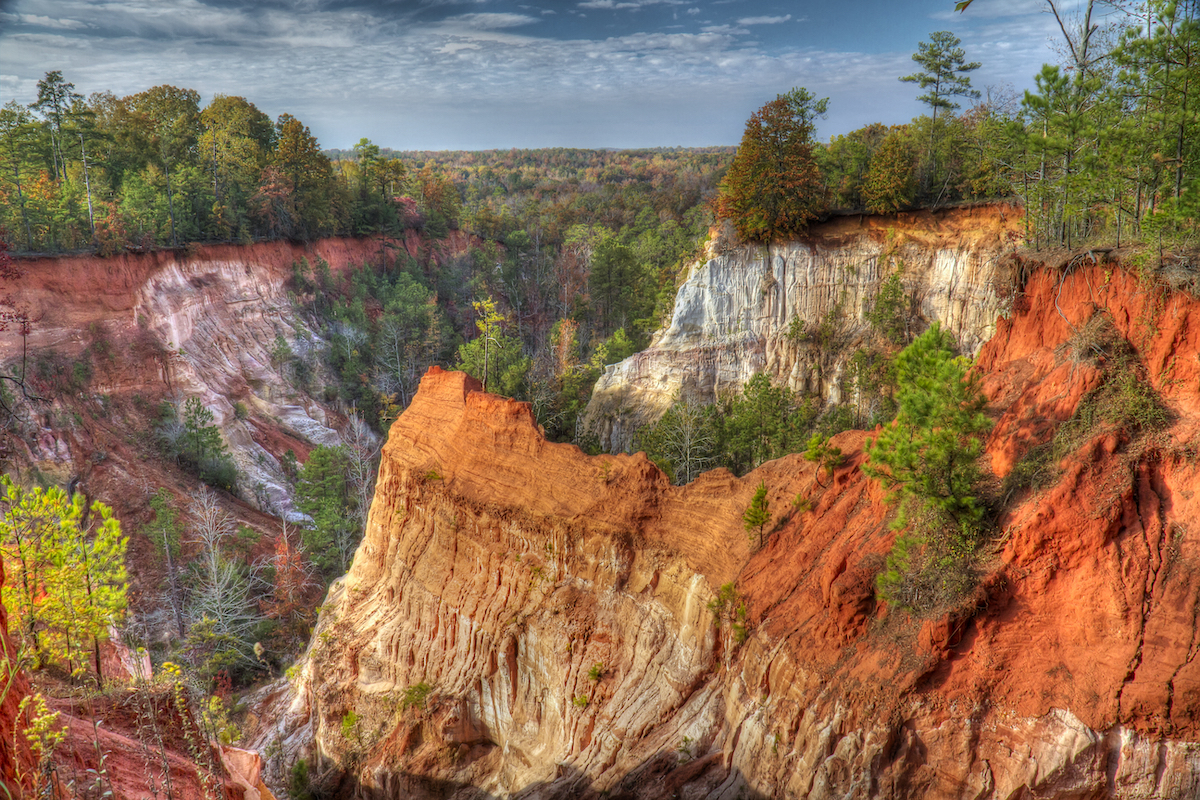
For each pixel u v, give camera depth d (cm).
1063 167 2741
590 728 2539
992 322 5956
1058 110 2567
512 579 2977
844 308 6725
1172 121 2198
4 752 1355
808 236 6944
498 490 3139
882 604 1967
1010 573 1806
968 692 1720
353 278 10419
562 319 10481
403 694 3150
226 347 8300
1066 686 1628
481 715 2894
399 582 3419
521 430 3188
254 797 2095
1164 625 1588
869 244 6725
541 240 14838
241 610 4994
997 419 2130
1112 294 2095
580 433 7012
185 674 2178
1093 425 1881
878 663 1872
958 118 7506
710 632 2391
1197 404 1802
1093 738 1554
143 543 5616
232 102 11288
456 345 10281
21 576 1770
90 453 6234
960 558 1880
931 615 1830
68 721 1727
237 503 6762
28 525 1783
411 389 9388
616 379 7381
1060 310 2241
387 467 3728
